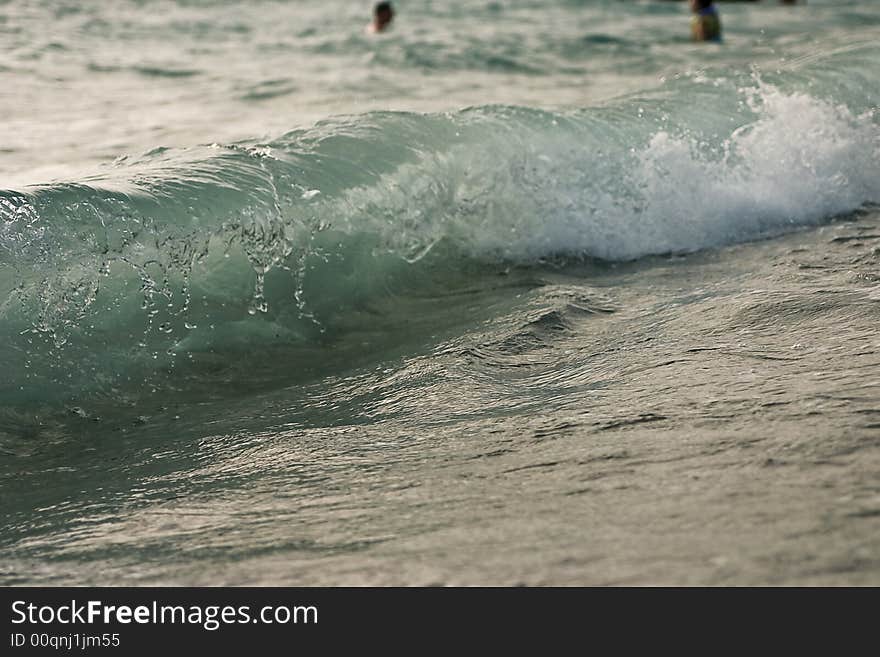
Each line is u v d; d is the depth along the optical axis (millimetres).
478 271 21203
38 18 52094
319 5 68688
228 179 19141
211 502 11289
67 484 12383
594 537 8719
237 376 16156
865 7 73938
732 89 27812
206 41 49344
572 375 14414
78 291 16078
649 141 24594
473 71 41500
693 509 8969
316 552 9500
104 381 15469
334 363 16688
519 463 11062
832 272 19312
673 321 16422
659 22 62281
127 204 17203
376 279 19922
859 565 7578
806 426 10781
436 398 14117
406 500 10477
